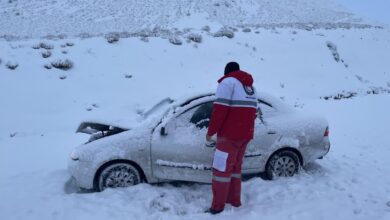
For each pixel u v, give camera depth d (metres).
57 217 4.55
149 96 13.30
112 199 4.91
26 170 6.90
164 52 16.59
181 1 44.88
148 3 43.59
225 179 4.53
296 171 5.75
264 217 4.46
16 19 34.94
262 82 16.08
